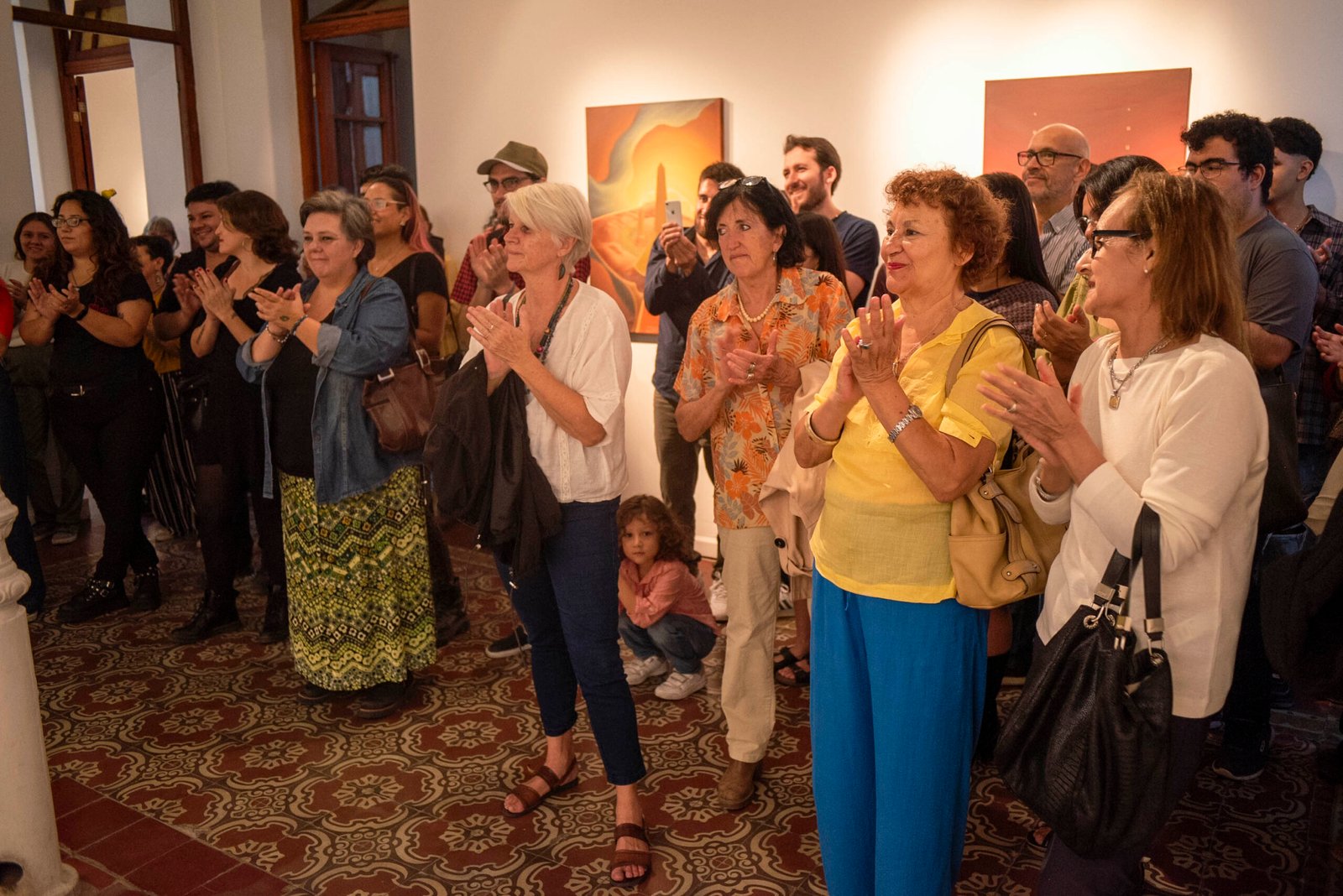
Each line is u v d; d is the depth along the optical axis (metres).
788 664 3.65
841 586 2.02
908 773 1.97
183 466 5.14
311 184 6.83
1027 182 3.57
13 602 2.24
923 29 4.18
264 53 6.55
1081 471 1.69
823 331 2.77
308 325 3.09
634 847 2.56
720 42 4.63
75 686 3.69
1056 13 3.92
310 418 3.25
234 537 4.13
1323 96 3.55
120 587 4.41
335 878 2.57
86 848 2.71
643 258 4.92
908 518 1.92
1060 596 1.81
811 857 2.61
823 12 4.38
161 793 2.98
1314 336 2.82
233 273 3.85
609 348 2.53
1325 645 1.80
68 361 4.23
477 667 3.81
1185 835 2.65
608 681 2.56
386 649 3.40
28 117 6.63
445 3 5.44
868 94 4.33
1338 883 2.43
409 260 4.32
